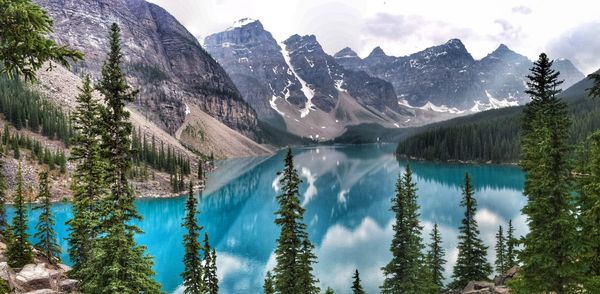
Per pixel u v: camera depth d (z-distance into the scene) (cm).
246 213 11644
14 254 3619
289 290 3070
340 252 7694
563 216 1814
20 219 3706
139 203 11650
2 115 13038
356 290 3212
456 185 15250
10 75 1068
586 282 1792
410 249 3897
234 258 7556
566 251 1820
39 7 1012
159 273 6500
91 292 2044
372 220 10694
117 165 2372
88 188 3309
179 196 12962
